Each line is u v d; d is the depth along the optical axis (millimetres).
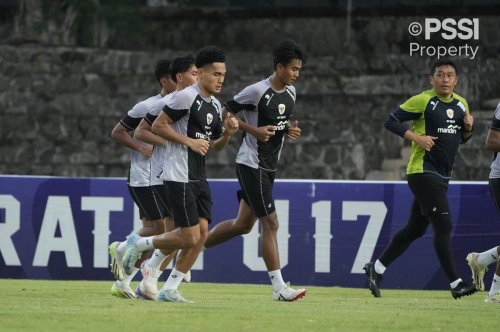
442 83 31078
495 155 30656
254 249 39281
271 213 29156
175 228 28469
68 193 40219
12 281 38719
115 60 64250
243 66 63281
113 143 61344
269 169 29266
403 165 58250
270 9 67688
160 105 28375
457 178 57844
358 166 58844
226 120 27281
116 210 39969
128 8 68500
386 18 65562
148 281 28500
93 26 68375
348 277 38969
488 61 61406
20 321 21812
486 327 21969
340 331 20766
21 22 68438
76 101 62438
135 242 27578
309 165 59156
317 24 66750
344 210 38969
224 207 39406
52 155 61344
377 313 24906
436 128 31062
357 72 62469
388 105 60438
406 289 38562
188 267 27625
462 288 31016
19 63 64000
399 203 38719
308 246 39125
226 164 58938
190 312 24031
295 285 39188
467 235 38500
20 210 40344
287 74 28797
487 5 63625
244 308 25609
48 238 40250
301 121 59969
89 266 40094
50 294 30953
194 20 68625
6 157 61500
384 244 38750
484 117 58938
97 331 20141
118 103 62344
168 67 30500
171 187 26469
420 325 22125
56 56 64312
